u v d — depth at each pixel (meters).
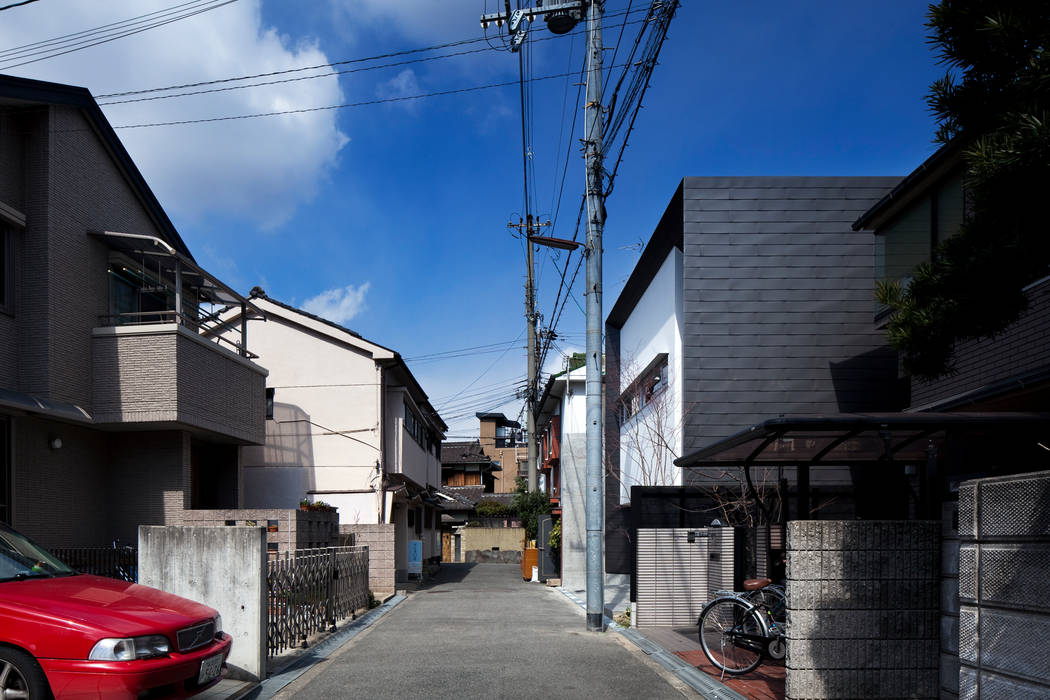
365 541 16.94
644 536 11.05
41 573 6.05
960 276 4.21
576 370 22.02
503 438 55.34
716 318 13.94
